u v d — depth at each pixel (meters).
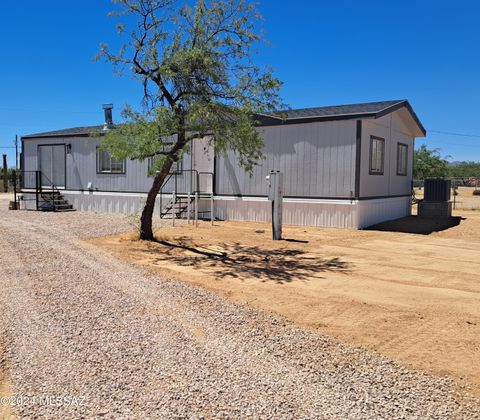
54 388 3.35
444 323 4.87
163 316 4.95
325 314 5.14
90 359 3.83
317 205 13.27
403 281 6.75
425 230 12.94
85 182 17.86
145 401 3.17
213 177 14.99
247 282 6.59
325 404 3.16
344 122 12.76
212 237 10.98
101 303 5.36
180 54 8.84
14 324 4.62
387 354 4.06
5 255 8.04
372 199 13.76
